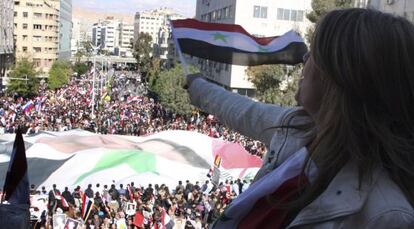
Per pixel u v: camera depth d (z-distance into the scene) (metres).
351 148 1.71
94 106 63.88
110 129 47.78
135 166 25.95
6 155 24.88
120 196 22.33
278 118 2.45
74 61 176.88
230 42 4.36
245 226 1.92
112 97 85.50
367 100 1.71
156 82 73.25
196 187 23.92
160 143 29.47
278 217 1.85
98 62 164.12
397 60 1.70
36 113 52.84
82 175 24.80
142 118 56.25
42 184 23.75
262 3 59.88
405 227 1.56
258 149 37.38
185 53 4.23
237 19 59.69
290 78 39.56
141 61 148.38
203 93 3.05
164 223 19.12
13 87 75.62
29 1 131.00
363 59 1.70
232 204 1.98
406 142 1.67
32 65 80.06
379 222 1.58
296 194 1.85
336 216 1.64
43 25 133.38
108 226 19.48
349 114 1.72
